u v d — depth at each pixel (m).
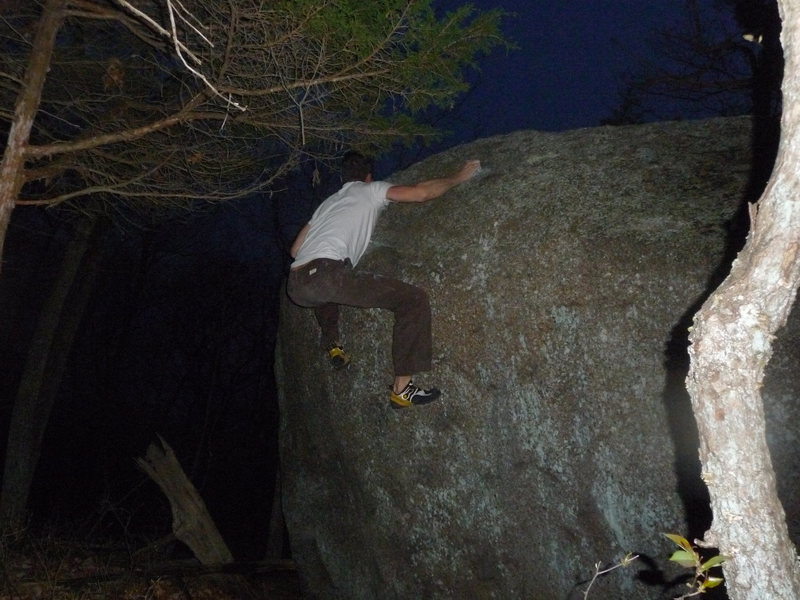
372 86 5.75
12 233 18.03
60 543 8.39
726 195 4.73
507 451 5.16
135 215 8.58
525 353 5.02
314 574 6.79
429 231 5.64
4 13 6.12
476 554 5.38
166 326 24.38
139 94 6.95
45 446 18.67
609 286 4.71
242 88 5.46
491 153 5.89
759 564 1.90
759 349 1.86
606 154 5.36
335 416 6.12
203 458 21.48
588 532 4.82
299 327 6.47
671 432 4.46
